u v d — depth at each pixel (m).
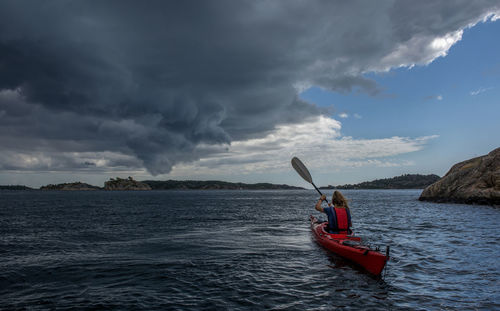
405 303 4.82
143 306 4.75
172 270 6.78
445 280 5.91
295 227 14.43
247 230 13.36
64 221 17.31
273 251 8.74
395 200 46.78
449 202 30.17
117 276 6.36
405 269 6.67
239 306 4.74
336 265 7.16
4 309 4.66
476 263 7.12
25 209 28.28
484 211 20.94
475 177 28.45
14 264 7.31
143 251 8.82
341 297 5.11
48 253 8.59
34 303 4.91
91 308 4.68
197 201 47.56
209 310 4.59
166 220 17.78
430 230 12.47
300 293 5.32
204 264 7.29
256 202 43.53
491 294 5.14
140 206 33.09
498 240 10.03
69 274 6.50
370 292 5.34
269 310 4.58
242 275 6.40
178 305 4.79
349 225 8.99
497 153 27.69
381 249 8.64
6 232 12.87
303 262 7.46
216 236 11.60
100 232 12.78
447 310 4.52
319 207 9.45
